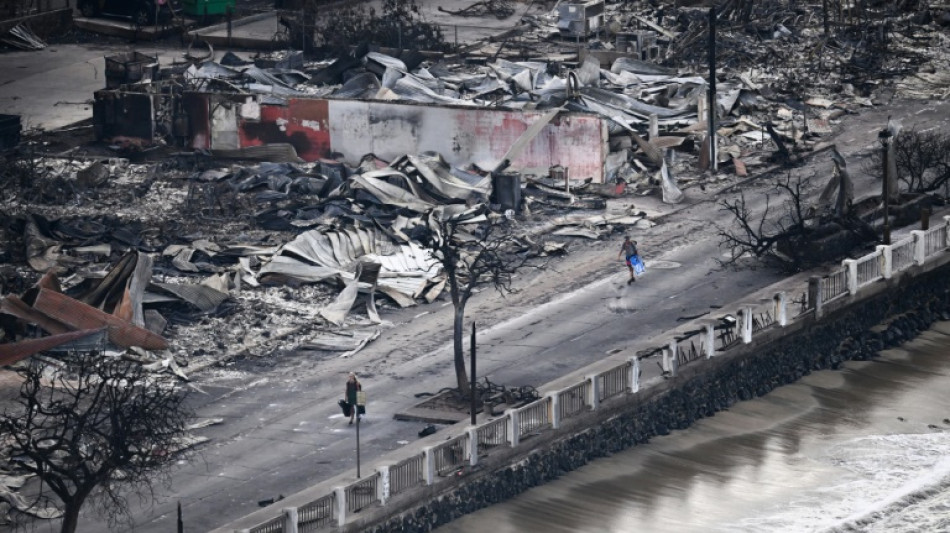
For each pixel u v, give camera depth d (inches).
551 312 6663.4
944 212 7662.4
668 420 5836.6
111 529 4840.1
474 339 5315.0
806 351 6412.4
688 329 6254.9
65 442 4648.1
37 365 5910.4
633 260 6993.1
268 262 7071.9
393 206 7824.8
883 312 6791.3
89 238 7416.3
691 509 5270.7
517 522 5113.2
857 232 7244.1
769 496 5388.8
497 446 5275.6
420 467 5044.3
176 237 7465.6
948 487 5492.1
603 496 5324.8
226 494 5049.2
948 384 6358.3
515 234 7613.2
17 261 7194.9
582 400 5551.2
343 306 6673.2
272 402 5816.9
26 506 4963.1
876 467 5625.0
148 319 6417.3
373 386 5935.0
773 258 7140.8
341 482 4958.2
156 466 4982.8
